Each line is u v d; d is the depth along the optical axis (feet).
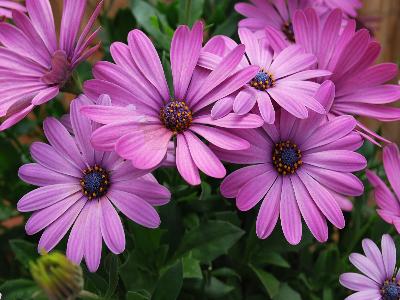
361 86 0.81
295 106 0.70
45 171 0.72
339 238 1.02
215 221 0.84
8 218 1.10
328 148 0.73
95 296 0.65
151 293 0.82
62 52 0.71
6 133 1.05
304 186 0.73
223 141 0.67
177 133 0.71
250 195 0.71
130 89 0.72
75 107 0.72
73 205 0.71
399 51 1.71
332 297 0.94
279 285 0.93
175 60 0.73
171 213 0.86
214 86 0.71
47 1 0.80
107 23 1.12
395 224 0.78
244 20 0.98
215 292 0.88
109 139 0.65
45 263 0.58
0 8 0.85
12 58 0.78
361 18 1.20
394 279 0.80
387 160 0.85
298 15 0.83
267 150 0.74
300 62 0.79
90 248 0.68
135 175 0.70
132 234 0.84
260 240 0.89
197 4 1.05
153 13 1.07
